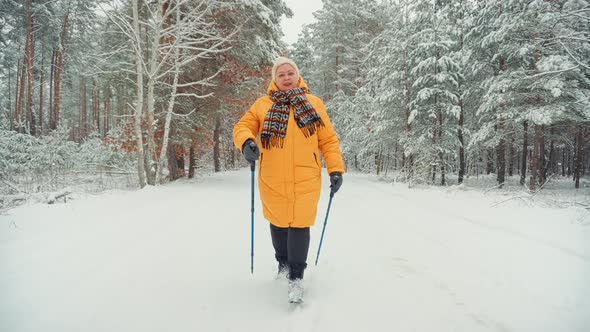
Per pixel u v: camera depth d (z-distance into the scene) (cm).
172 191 891
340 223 510
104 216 531
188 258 317
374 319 201
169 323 194
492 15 1333
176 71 1015
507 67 1352
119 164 1346
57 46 2266
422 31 1478
